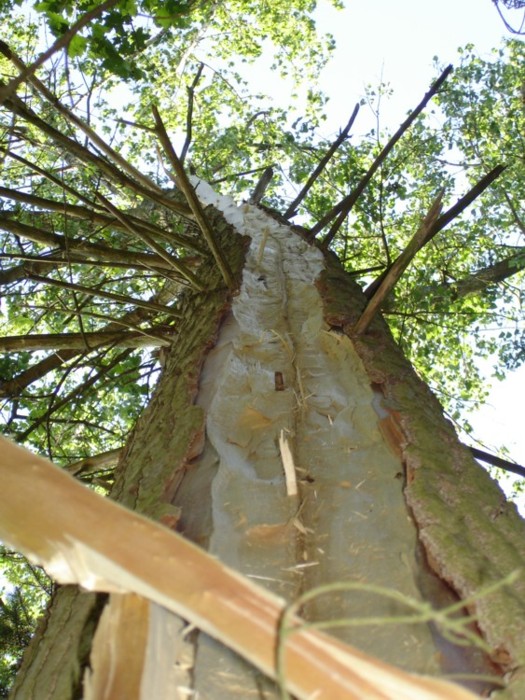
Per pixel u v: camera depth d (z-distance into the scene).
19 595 4.39
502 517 1.79
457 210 3.65
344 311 2.84
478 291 7.92
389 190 7.29
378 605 1.47
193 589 0.88
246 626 0.85
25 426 6.25
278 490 1.86
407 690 0.79
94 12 2.14
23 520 0.99
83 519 0.96
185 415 2.16
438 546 1.57
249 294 3.16
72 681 1.36
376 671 0.81
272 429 2.14
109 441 7.19
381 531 1.68
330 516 1.76
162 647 1.25
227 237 4.32
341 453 2.02
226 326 2.81
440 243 8.45
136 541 0.93
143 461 2.10
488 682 1.28
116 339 4.41
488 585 1.44
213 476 1.87
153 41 8.95
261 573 1.61
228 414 2.21
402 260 2.58
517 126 9.04
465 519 1.69
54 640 1.58
